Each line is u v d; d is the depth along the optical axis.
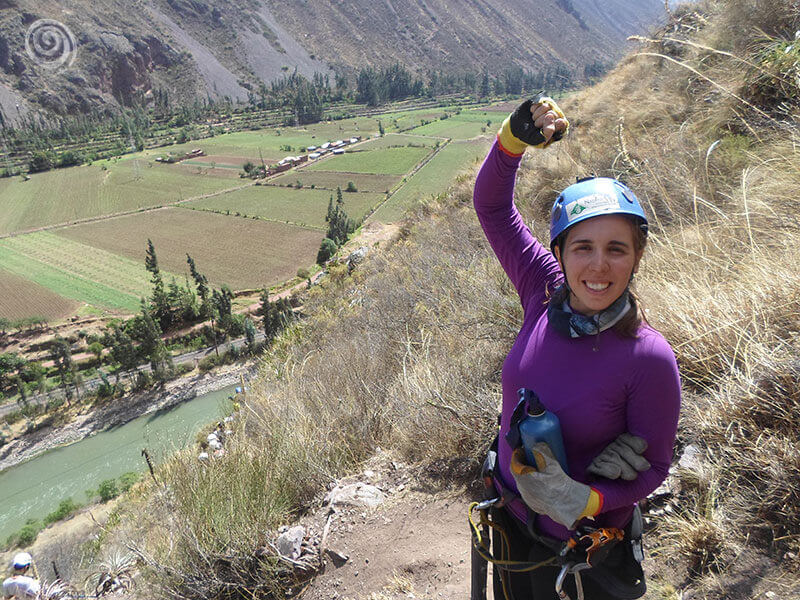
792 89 5.33
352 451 4.44
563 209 1.36
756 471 2.46
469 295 5.41
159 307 98.31
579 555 1.37
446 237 8.37
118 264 129.25
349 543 3.36
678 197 5.09
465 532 3.21
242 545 3.34
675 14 9.91
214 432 6.61
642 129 7.53
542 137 1.54
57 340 91.44
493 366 4.19
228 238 139.38
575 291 1.35
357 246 22.02
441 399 3.95
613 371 1.30
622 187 1.33
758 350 2.79
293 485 4.01
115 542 4.71
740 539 2.30
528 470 1.29
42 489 59.34
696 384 3.12
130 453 63.97
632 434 1.33
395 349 5.91
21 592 5.11
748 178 4.42
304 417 4.86
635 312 1.33
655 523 2.58
